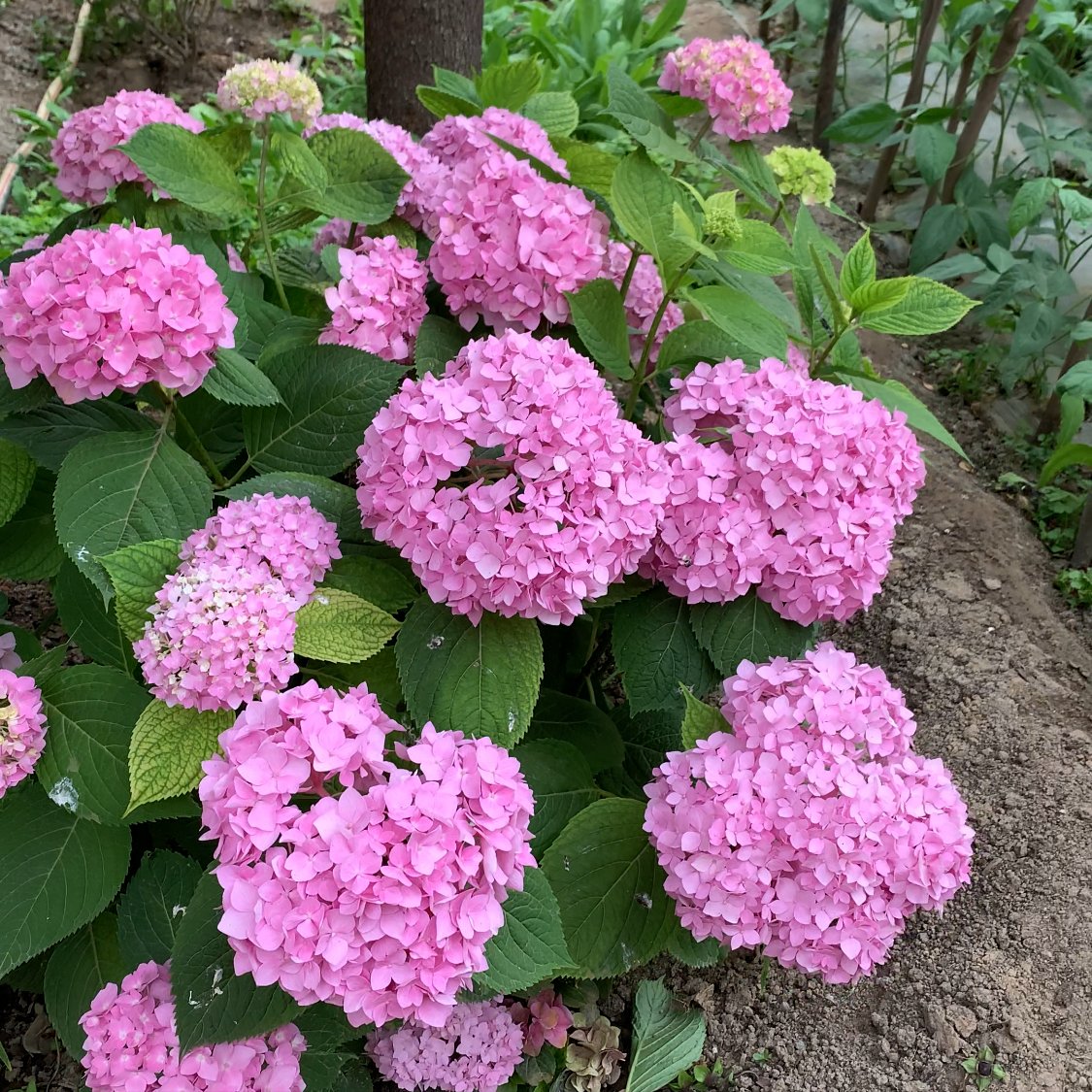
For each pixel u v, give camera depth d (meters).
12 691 0.63
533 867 0.63
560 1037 0.79
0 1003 0.84
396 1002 0.53
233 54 2.12
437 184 0.84
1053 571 1.20
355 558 0.70
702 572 0.71
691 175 1.58
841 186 1.88
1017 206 1.33
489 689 0.66
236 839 0.54
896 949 0.89
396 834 0.53
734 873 0.63
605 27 1.99
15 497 0.71
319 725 0.56
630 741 0.88
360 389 0.75
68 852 0.66
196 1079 0.58
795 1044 0.85
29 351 0.62
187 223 0.87
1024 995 0.85
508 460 0.64
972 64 1.60
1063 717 1.04
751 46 0.99
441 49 1.44
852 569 0.71
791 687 0.69
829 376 0.84
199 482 0.68
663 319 0.91
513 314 0.77
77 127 0.85
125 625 0.63
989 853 0.94
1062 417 1.25
